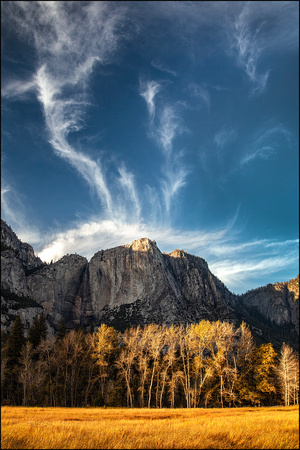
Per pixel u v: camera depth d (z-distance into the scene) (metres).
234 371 51.34
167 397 57.47
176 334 53.75
